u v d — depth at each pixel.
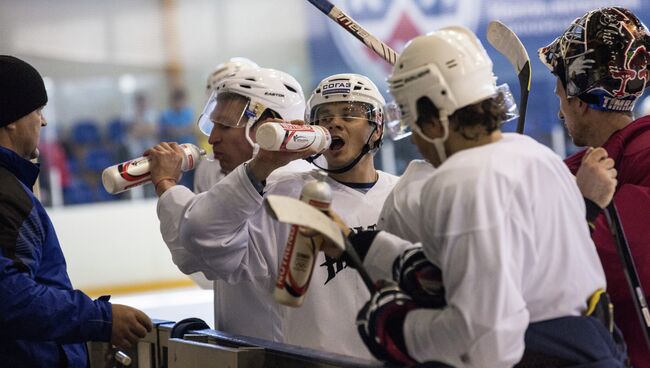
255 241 5.19
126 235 17.95
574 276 3.59
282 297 3.77
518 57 4.65
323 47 21.48
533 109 21.16
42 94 5.18
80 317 4.80
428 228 3.48
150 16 20.00
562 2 22.34
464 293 3.29
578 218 3.67
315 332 5.09
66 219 17.66
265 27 21.11
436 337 3.37
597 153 4.18
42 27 19.23
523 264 3.44
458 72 3.52
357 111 5.20
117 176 5.15
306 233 3.72
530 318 3.57
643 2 22.59
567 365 3.54
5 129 5.04
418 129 3.64
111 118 19.47
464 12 22.16
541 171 3.52
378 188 5.39
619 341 3.90
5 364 4.88
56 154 18.50
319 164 5.39
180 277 18.19
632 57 4.87
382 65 21.80
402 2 21.89
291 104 5.84
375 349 3.56
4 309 4.58
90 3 19.52
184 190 5.14
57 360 5.06
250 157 5.77
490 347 3.25
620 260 4.39
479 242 3.28
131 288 17.91
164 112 19.86
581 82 4.95
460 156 3.46
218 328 5.84
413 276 3.64
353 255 3.59
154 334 5.42
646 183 4.79
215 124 5.81
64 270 5.16
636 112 21.23
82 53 19.52
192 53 20.45
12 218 4.72
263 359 4.39
